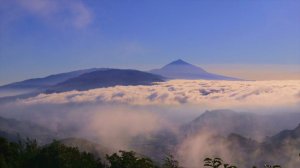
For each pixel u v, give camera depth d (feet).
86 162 89.20
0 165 89.20
